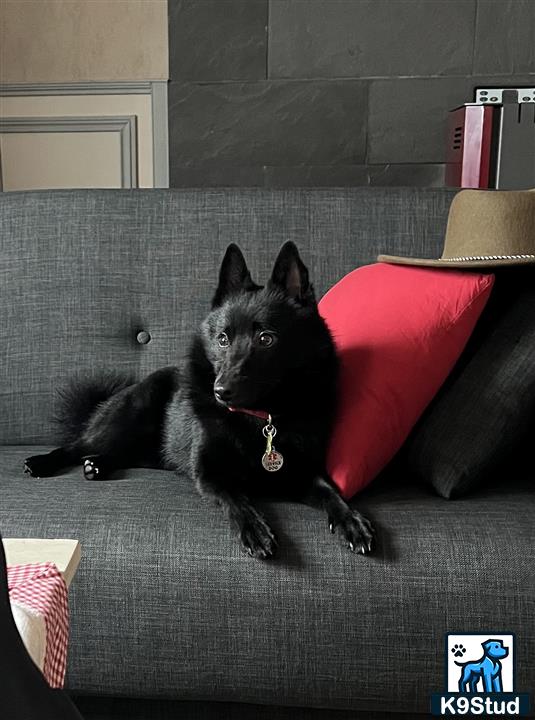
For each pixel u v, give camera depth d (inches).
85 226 71.9
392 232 70.5
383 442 52.1
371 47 140.3
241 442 52.9
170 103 145.5
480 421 51.9
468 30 138.3
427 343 53.2
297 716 49.1
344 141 144.8
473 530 46.9
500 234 59.0
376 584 44.8
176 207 72.0
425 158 144.1
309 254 70.7
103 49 143.7
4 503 51.5
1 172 151.3
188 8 140.6
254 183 147.9
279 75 142.7
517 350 52.8
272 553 45.5
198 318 70.6
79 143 149.2
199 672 46.4
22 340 71.6
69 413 68.0
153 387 64.0
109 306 71.3
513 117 114.1
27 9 142.3
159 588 45.9
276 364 51.5
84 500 51.9
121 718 49.7
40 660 23.9
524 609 44.3
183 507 50.9
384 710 47.2
